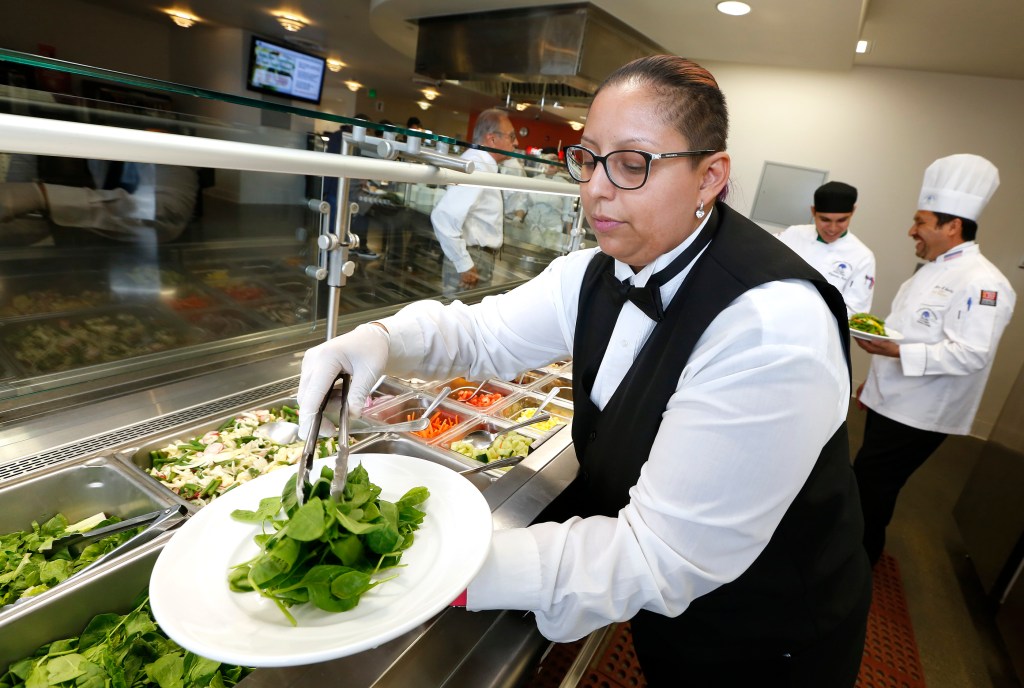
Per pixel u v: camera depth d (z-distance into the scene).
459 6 3.27
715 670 0.94
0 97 0.83
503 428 1.41
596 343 0.89
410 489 0.75
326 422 1.21
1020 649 1.90
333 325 1.31
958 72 3.90
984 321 2.06
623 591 0.63
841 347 0.72
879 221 4.35
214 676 0.68
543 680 0.98
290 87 6.07
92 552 0.85
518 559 0.65
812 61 3.58
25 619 0.69
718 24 3.06
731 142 4.69
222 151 0.81
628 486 0.81
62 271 1.40
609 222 0.68
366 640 0.49
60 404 1.09
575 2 3.00
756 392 0.62
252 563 0.59
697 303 0.73
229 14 5.07
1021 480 2.23
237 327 1.46
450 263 1.77
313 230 1.47
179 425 1.11
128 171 1.57
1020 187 3.92
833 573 0.85
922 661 2.00
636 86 0.63
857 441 3.89
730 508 0.62
